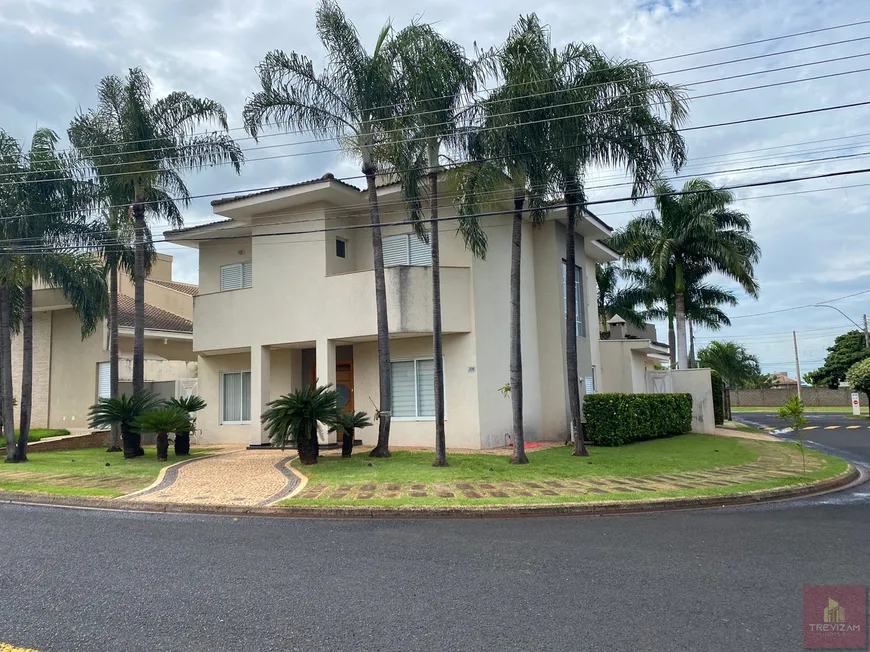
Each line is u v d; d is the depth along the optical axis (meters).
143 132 17.34
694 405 23.94
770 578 6.28
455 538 8.24
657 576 6.36
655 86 13.99
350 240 19.56
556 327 19.95
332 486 11.84
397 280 16.83
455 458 15.02
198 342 20.28
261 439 18.73
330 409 14.46
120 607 5.46
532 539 8.16
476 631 4.87
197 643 4.66
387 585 6.07
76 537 8.41
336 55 14.56
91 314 20.17
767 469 14.27
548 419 19.78
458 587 6.00
